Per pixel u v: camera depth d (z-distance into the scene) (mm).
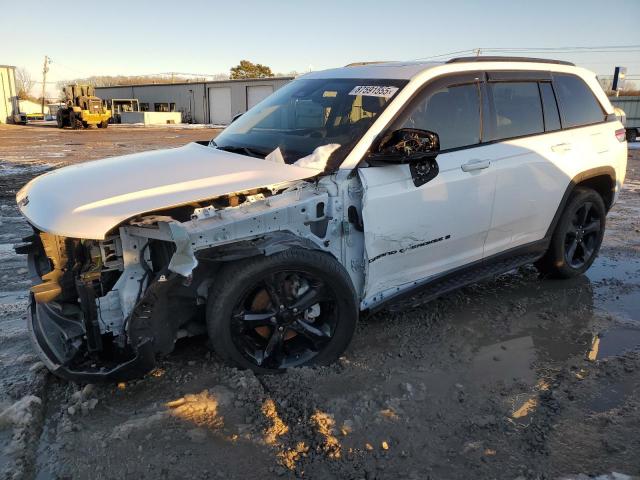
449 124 3793
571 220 4793
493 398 3092
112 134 31031
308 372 3205
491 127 4055
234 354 3092
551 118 4562
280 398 2992
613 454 2623
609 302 4605
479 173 3844
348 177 3285
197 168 3303
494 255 4246
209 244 2828
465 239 3920
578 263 5109
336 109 3732
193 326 3172
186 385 3105
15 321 3934
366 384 3180
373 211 3301
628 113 23109
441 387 3191
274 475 2441
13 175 11820
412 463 2531
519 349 3721
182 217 2994
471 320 4164
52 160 15109
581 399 3098
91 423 2771
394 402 2984
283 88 4543
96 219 2695
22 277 4906
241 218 2912
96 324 2811
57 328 2973
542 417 2912
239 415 2842
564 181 4520
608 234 6785
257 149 3740
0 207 8039
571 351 3705
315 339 3273
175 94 58406
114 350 2891
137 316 2740
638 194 9734
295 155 3498
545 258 4910
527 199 4246
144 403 2941
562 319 4227
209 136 29422
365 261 3383
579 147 4672
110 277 2963
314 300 3191
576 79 4875
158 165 3418
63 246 3148
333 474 2451
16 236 6375
